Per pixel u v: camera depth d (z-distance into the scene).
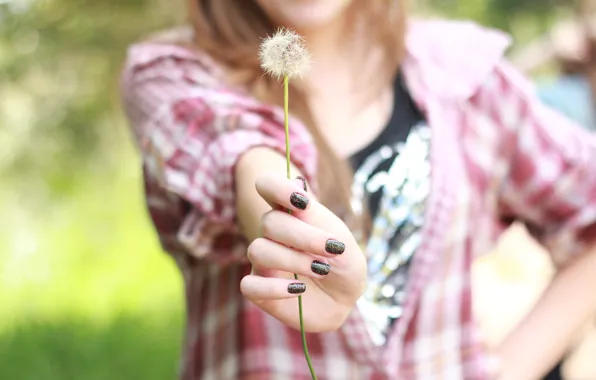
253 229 1.08
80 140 4.98
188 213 1.23
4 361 2.92
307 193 0.96
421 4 5.87
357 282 0.99
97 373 2.90
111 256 4.67
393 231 1.31
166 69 1.27
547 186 1.41
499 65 1.42
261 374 1.28
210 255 1.18
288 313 1.01
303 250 0.95
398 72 1.38
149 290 3.98
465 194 1.34
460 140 1.37
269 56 0.94
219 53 1.29
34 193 4.95
